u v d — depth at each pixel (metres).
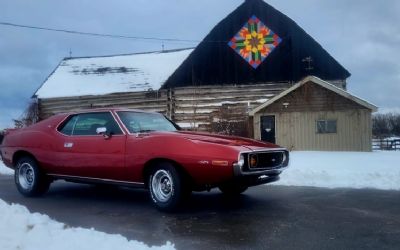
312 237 4.70
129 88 25.22
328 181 8.82
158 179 6.21
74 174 7.07
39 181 7.46
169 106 24.59
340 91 19.59
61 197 7.54
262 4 24.31
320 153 17.44
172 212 6.07
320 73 23.64
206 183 5.84
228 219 5.61
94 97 26.06
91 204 6.84
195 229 5.13
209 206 6.47
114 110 6.98
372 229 5.00
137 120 7.01
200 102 24.38
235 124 23.39
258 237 4.74
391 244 4.42
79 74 27.92
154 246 4.21
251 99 24.00
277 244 4.47
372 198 6.98
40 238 4.30
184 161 5.87
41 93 26.91
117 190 8.34
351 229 5.01
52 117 7.70
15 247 4.04
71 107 26.47
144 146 6.25
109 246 4.09
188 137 6.11
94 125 7.06
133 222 5.55
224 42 24.53
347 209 6.11
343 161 12.90
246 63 24.25
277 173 6.34
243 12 24.47
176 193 5.94
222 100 24.23
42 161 7.39
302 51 23.88
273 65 24.06
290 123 20.17
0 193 8.05
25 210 5.29
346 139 19.66
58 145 7.25
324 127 19.89
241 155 5.68
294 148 20.08
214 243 4.55
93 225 5.41
